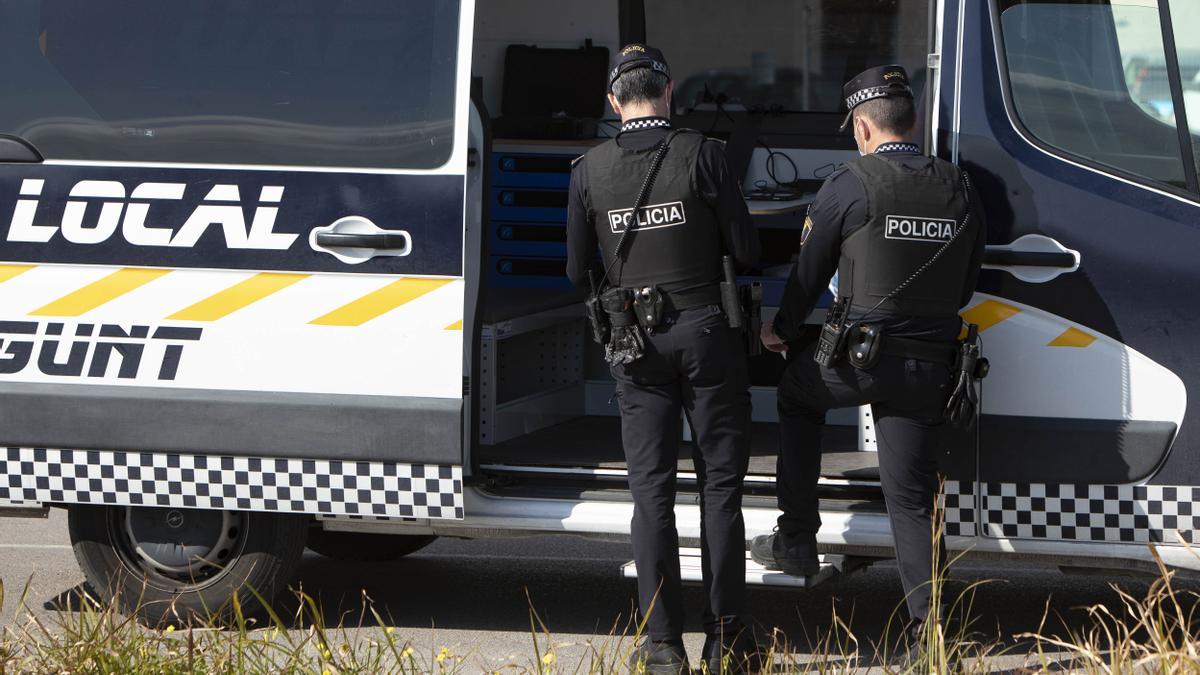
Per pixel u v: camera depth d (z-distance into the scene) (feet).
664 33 70.28
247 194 46.24
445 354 45.34
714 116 70.18
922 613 42.96
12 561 61.46
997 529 44.60
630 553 63.62
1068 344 43.73
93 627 41.42
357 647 44.65
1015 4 44.01
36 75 47.29
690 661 47.29
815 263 42.96
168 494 47.14
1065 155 43.60
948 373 42.68
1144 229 43.06
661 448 43.39
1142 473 43.34
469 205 46.65
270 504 46.78
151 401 46.50
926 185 41.75
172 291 46.55
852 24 68.85
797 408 44.91
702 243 42.37
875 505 46.91
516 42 70.74
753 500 47.78
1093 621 52.01
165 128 46.70
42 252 47.06
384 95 45.68
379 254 45.57
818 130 68.95
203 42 46.70
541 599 55.83
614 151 42.60
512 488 48.47
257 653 39.11
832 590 56.80
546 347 60.23
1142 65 43.16
